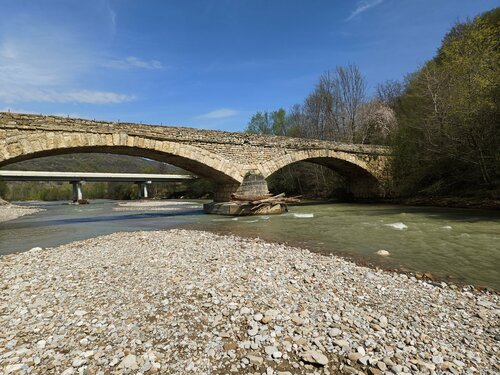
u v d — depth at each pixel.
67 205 62.91
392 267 8.72
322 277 7.66
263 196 25.98
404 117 35.72
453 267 8.70
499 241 12.02
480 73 21.48
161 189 103.62
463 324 5.33
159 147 21.38
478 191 25.27
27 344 4.75
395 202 33.78
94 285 7.41
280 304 6.02
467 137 24.27
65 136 17.62
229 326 5.23
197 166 25.25
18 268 9.14
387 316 5.60
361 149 34.12
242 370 4.08
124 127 19.83
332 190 45.00
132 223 23.12
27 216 34.31
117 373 4.01
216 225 19.08
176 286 7.12
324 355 4.33
